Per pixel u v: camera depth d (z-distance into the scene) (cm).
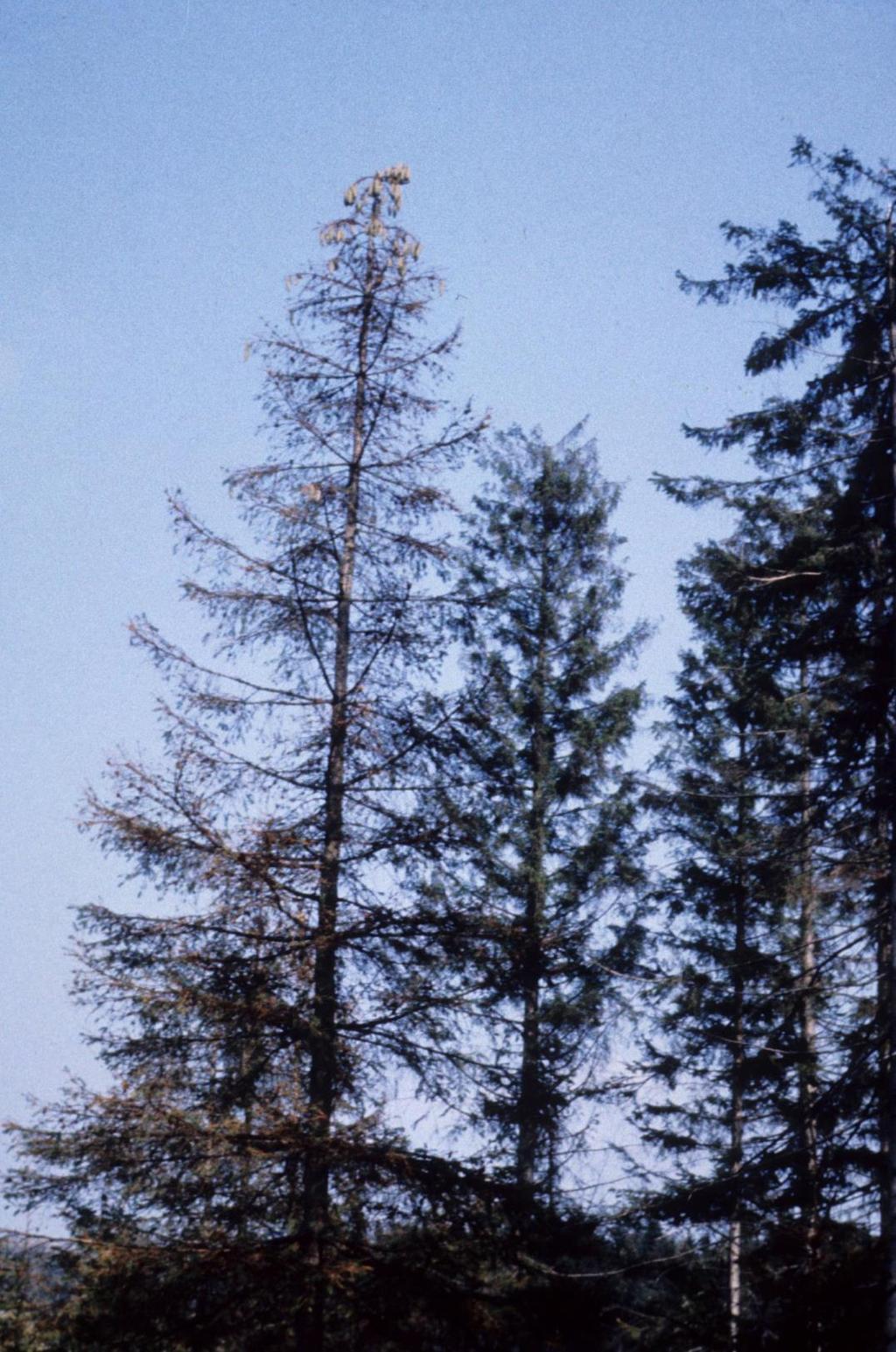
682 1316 2059
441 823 1775
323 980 1703
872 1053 1842
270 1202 1598
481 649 2452
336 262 1992
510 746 2361
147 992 1616
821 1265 1747
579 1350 1862
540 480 2598
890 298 1922
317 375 1964
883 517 1908
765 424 1931
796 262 1953
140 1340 1504
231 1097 1609
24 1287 1534
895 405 1898
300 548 1880
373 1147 1605
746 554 2500
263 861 1678
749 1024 2359
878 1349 1594
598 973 2272
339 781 1802
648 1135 2316
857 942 1888
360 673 1861
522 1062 2109
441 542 1933
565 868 2362
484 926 1770
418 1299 1580
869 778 1852
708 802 2483
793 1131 1895
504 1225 1653
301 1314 1563
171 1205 1583
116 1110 1574
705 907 2436
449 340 1972
